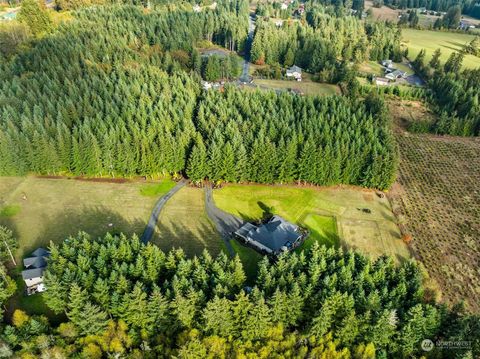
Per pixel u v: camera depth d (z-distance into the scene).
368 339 59.56
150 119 112.56
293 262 67.50
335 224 91.25
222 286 64.00
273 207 94.88
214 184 104.81
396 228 91.06
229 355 60.06
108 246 69.38
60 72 141.12
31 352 58.41
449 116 147.75
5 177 105.19
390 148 105.69
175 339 62.59
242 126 111.81
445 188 107.75
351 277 64.94
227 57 183.25
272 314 61.94
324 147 104.50
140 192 101.06
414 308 57.66
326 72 178.75
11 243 77.75
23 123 104.62
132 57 163.00
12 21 180.50
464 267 80.56
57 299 63.50
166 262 68.31
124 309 61.53
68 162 104.38
